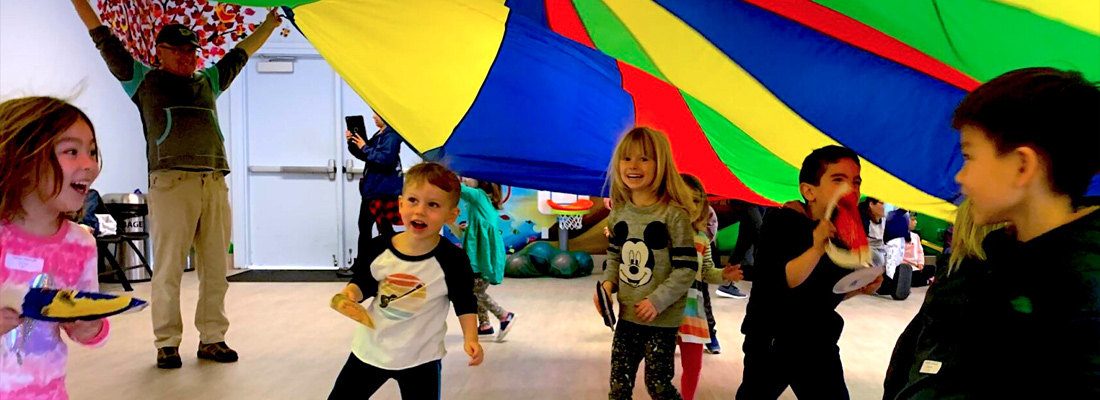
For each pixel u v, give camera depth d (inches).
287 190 258.4
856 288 69.1
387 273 69.3
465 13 93.3
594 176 119.9
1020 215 36.1
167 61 110.6
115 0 157.6
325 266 259.4
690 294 91.6
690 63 84.6
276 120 255.9
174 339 112.4
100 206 191.3
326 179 257.9
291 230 259.4
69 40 203.2
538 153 117.2
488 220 136.1
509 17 93.4
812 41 74.4
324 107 255.3
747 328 71.6
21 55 184.5
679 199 77.9
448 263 69.9
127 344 127.5
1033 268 35.3
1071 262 34.0
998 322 36.4
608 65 105.3
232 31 168.7
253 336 136.9
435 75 102.0
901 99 76.2
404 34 95.4
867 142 81.9
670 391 73.9
